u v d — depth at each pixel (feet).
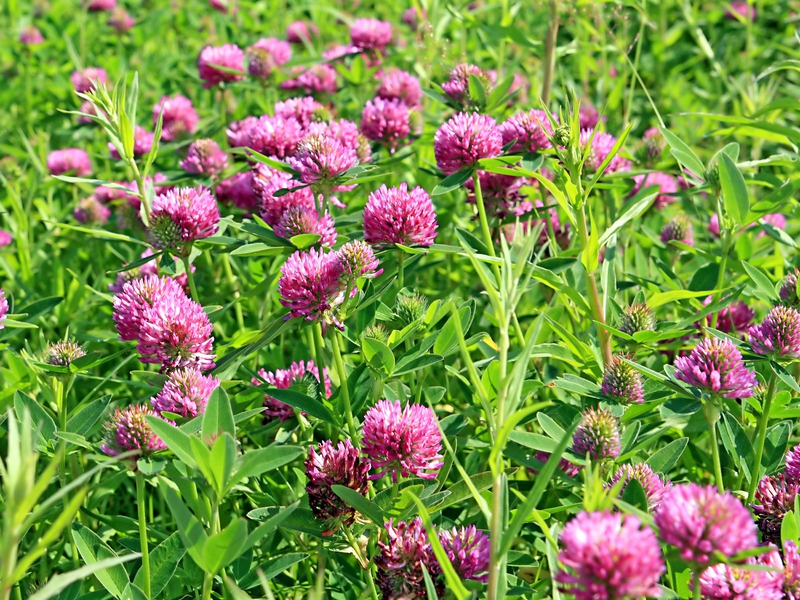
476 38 3.82
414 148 3.12
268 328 2.25
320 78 3.28
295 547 2.35
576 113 2.27
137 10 5.29
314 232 2.39
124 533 2.42
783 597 1.95
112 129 2.50
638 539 1.77
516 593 2.04
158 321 2.20
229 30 4.08
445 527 2.19
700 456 2.39
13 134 3.82
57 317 2.90
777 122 3.40
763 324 2.20
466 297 2.82
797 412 2.23
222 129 3.27
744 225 2.42
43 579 2.27
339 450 2.11
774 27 4.56
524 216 2.63
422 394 2.42
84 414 2.25
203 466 1.92
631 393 2.22
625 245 2.87
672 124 3.58
